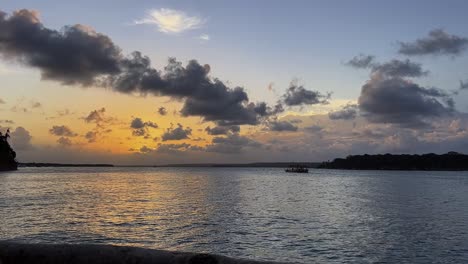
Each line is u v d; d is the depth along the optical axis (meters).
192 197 63.62
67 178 140.62
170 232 29.86
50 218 36.09
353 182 134.12
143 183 112.50
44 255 4.15
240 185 105.75
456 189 95.56
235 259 4.01
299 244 26.14
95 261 4.09
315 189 91.19
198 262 3.97
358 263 21.66
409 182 137.00
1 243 4.28
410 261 22.08
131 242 26.20
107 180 130.38
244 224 34.28
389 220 38.09
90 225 32.59
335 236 29.00
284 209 46.84
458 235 29.83
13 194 65.00
